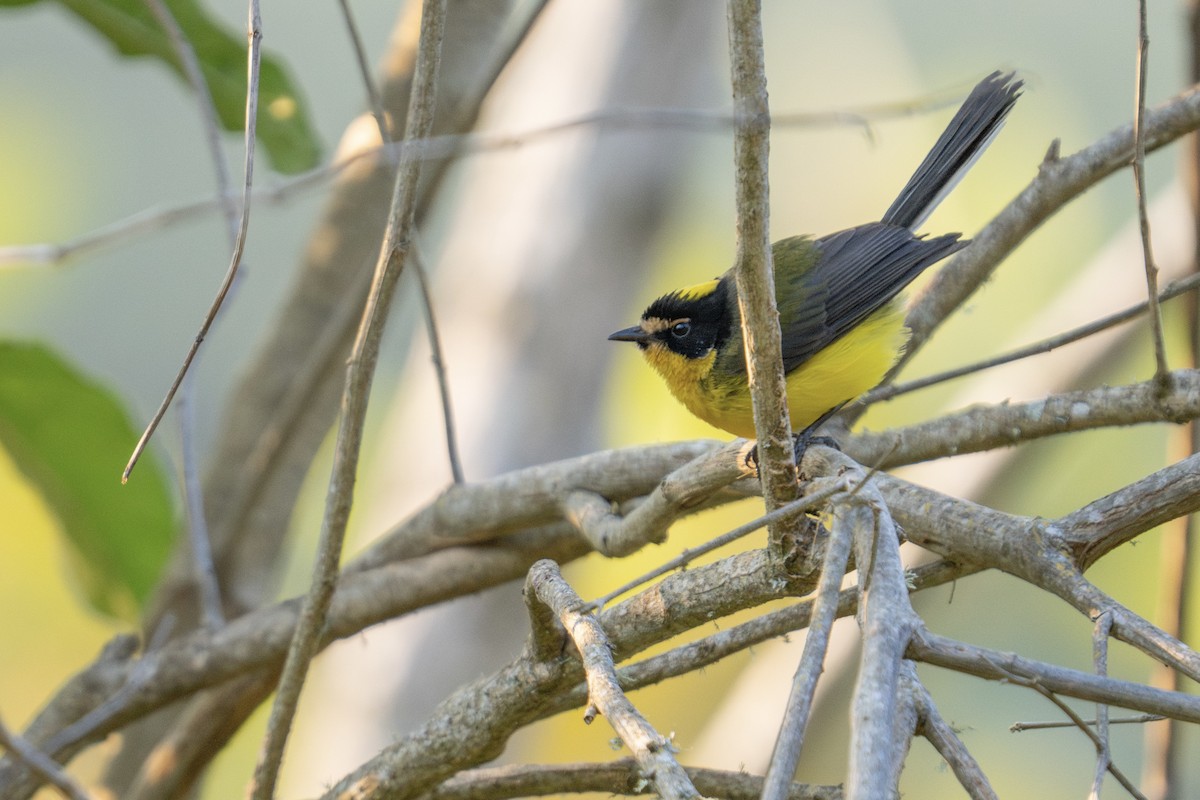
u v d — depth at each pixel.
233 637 8.42
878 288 9.56
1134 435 14.60
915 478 12.60
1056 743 14.28
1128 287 12.16
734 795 6.02
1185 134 7.70
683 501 6.58
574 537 8.61
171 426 17.28
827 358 9.44
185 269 17.89
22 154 17.02
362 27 18.17
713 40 14.34
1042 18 16.88
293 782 13.42
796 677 4.08
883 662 4.07
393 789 6.34
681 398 10.64
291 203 7.19
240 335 18.17
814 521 5.36
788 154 16.47
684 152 14.05
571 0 14.33
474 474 12.80
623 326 13.73
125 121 17.70
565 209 13.79
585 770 6.41
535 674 5.92
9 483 13.92
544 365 13.36
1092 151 7.95
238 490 10.49
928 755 14.27
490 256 13.82
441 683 12.11
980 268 8.64
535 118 13.91
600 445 13.54
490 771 6.61
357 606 8.53
